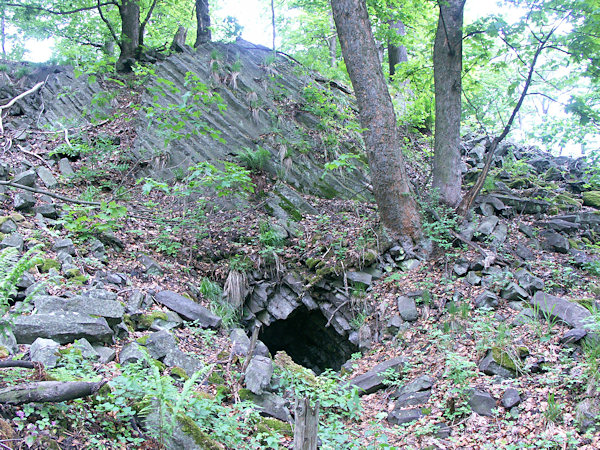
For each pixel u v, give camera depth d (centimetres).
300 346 922
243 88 1205
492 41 944
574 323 600
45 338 456
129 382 382
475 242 828
